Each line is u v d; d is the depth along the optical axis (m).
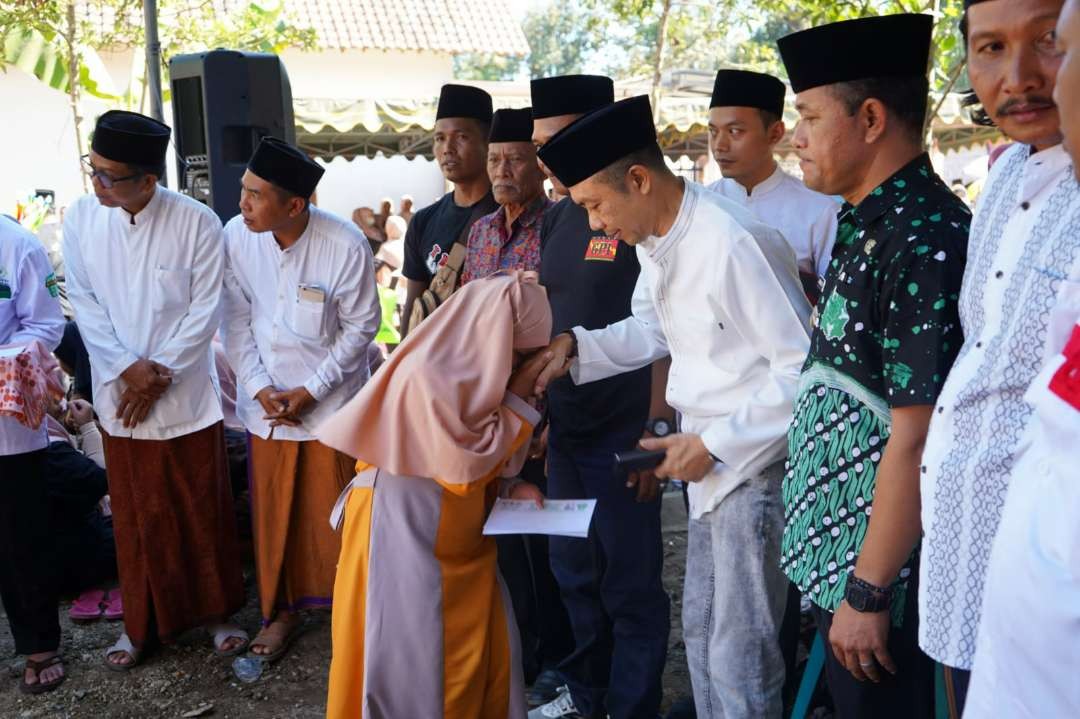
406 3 18.69
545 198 3.89
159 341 3.95
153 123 3.85
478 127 4.12
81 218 3.96
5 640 4.42
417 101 11.39
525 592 3.87
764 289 2.54
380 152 12.35
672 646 4.17
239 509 5.11
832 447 2.21
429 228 4.33
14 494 3.84
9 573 3.90
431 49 18.09
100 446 5.10
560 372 2.92
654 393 3.22
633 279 3.34
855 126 2.14
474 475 2.51
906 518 2.03
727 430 2.57
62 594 4.73
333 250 4.07
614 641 3.47
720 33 12.17
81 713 3.82
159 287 3.91
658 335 3.07
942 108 10.25
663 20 10.62
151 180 3.80
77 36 11.25
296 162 3.84
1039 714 1.51
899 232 2.04
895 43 2.10
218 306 4.04
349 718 2.69
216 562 4.16
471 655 2.67
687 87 14.16
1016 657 1.53
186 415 4.00
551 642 3.88
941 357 1.97
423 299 4.20
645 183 2.64
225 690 3.96
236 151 5.71
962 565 1.82
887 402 2.14
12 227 3.90
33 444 3.84
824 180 2.21
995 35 1.77
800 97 2.21
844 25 2.10
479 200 4.20
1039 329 1.68
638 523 3.32
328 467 4.16
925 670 2.24
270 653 4.15
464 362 2.58
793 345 2.54
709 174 14.59
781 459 2.63
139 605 4.08
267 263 4.10
